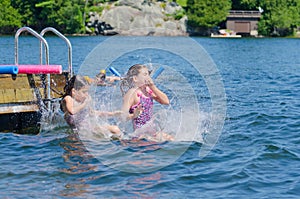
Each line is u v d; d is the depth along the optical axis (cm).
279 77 2289
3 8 7694
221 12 8312
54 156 862
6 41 5462
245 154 878
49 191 712
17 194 700
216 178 762
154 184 737
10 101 1110
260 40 7469
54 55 3394
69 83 1030
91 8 7719
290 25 8838
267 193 707
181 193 707
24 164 820
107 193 705
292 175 776
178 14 7712
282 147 920
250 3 8869
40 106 1142
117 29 7488
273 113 1245
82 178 760
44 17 7812
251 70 2695
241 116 1198
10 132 1059
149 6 7456
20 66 1123
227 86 1883
